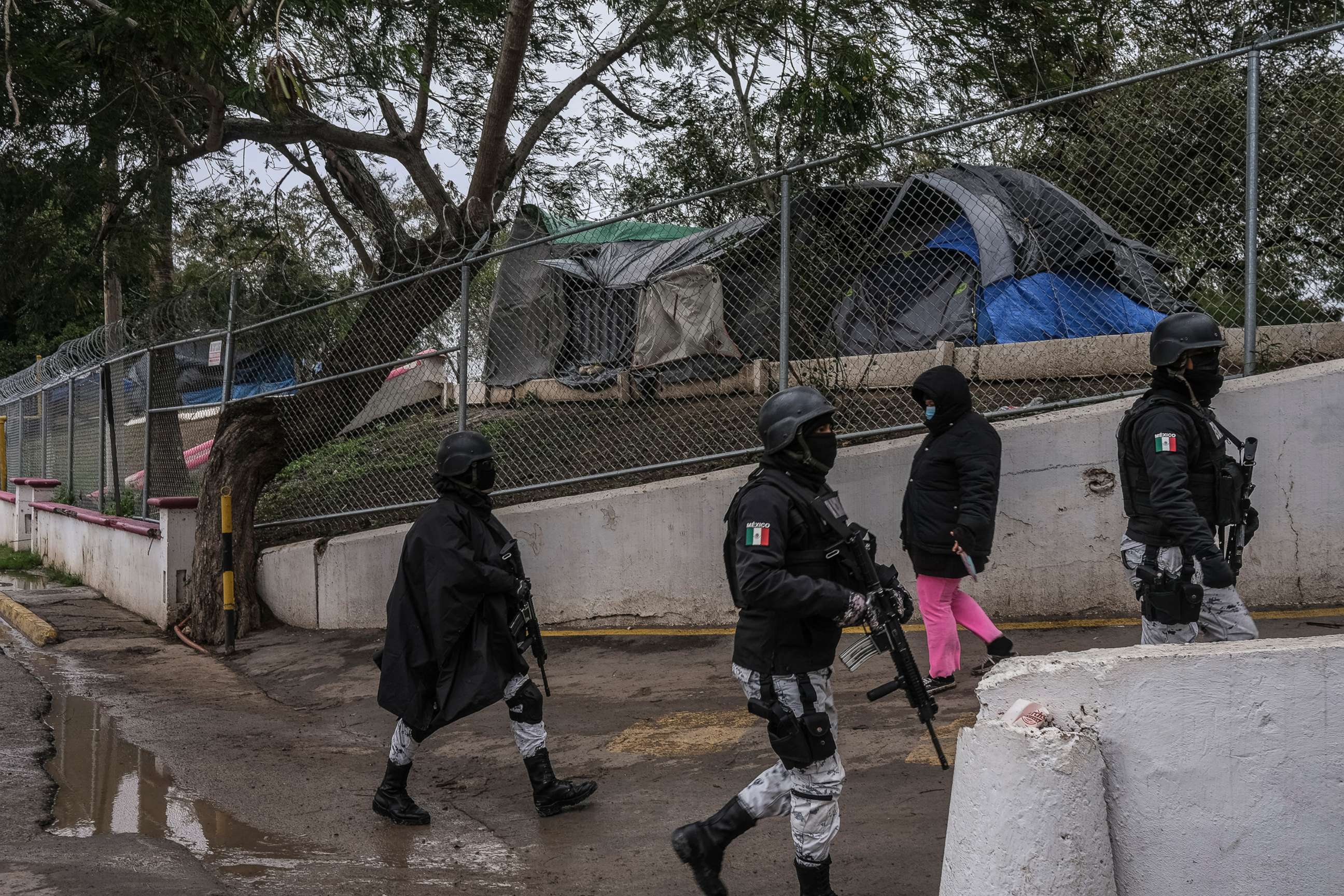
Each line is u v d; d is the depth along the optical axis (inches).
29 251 491.5
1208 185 283.3
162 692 308.0
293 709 287.9
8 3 393.4
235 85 394.6
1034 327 303.3
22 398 708.7
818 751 128.9
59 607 443.5
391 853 177.9
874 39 398.9
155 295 619.8
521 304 370.9
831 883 145.9
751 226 326.6
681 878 158.4
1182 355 164.4
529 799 203.6
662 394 338.3
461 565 188.9
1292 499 243.3
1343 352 263.7
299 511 419.2
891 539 282.4
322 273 598.9
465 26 481.4
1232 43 437.7
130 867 164.4
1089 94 277.6
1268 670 94.3
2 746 242.8
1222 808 93.8
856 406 311.9
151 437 477.7
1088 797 92.7
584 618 324.8
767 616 132.1
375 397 417.4
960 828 95.4
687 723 233.8
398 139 476.1
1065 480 262.8
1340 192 267.6
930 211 319.0
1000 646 218.1
